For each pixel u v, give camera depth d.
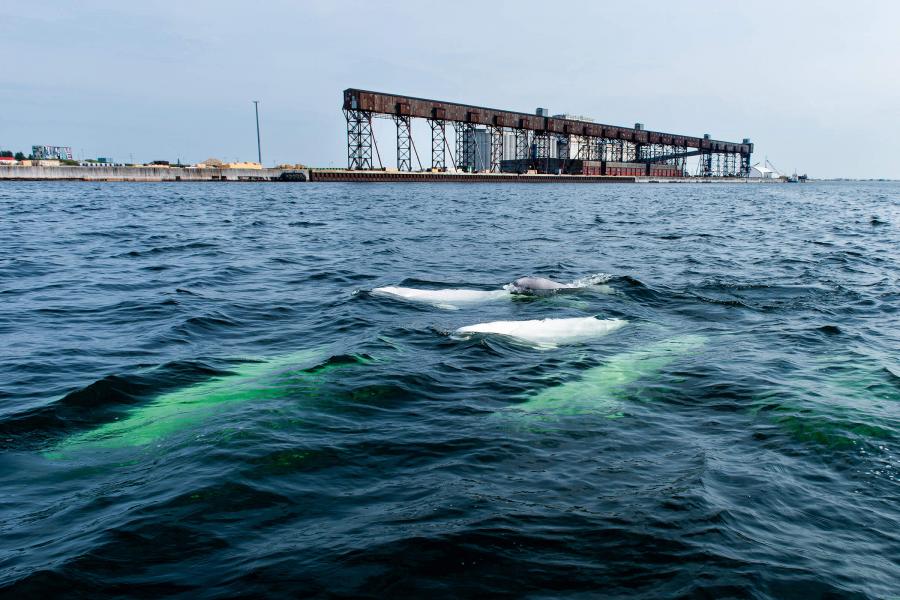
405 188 94.38
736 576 4.12
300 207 48.41
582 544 4.47
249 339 10.67
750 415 7.12
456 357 9.38
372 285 15.62
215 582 4.04
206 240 25.77
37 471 5.80
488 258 20.53
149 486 5.41
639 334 10.73
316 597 3.88
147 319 12.02
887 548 4.55
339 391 7.88
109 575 4.11
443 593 3.92
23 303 13.41
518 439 6.47
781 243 25.28
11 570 4.16
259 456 5.97
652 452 6.16
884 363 8.98
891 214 45.94
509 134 166.50
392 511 4.96
